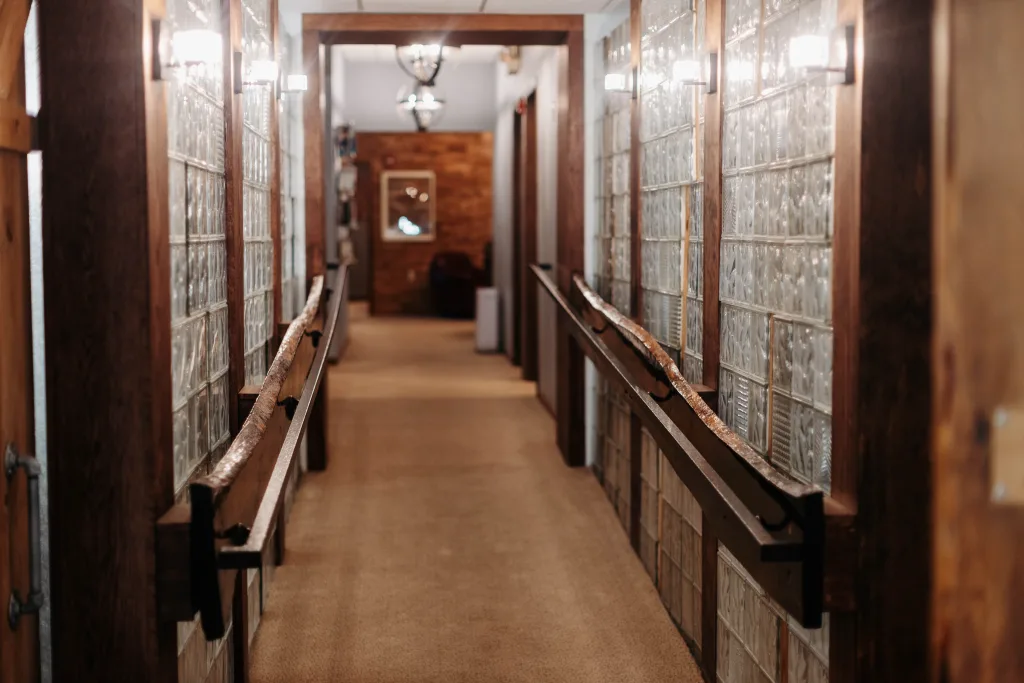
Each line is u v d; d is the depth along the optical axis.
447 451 7.14
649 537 4.77
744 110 3.28
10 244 2.49
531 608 4.41
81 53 2.44
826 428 2.62
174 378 2.78
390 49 10.93
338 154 11.36
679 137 4.17
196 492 2.49
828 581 2.41
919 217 2.35
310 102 6.33
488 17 6.26
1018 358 2.35
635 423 5.05
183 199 2.91
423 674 3.79
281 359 3.74
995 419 2.38
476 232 17.23
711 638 3.66
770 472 2.59
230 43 3.59
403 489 6.20
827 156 2.59
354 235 18.94
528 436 7.61
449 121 12.45
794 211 2.83
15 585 2.52
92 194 2.46
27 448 2.61
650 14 4.70
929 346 2.38
